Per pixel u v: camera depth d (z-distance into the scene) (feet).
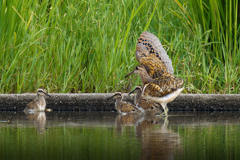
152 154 18.78
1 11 43.42
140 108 41.96
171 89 35.01
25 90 44.27
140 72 36.99
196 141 22.21
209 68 47.42
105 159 17.83
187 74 44.75
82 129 27.07
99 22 47.06
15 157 18.29
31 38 43.73
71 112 40.45
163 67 36.55
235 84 46.03
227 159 17.89
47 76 44.04
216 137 23.57
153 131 26.11
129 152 19.24
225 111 41.45
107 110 42.27
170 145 21.03
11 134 24.76
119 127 28.17
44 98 41.83
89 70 44.57
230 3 46.68
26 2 45.75
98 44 45.83
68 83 44.57
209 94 41.68
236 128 27.61
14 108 42.27
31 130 26.55
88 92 45.52
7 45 43.65
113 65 45.27
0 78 44.34
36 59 44.57
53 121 31.99
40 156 18.49
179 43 47.37
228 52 47.14
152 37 37.32
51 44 45.52
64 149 20.01
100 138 23.26
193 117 35.50
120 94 40.57
